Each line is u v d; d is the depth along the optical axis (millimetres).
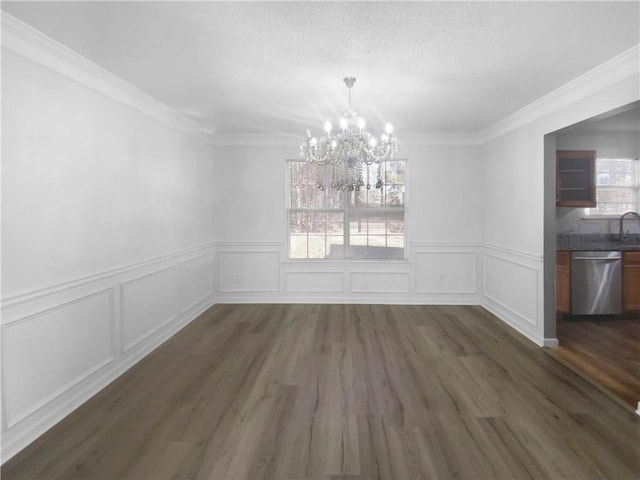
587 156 4754
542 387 2809
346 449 2082
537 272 3750
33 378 2211
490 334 4027
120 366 3082
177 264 4145
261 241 5305
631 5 1919
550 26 2143
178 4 1909
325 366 3199
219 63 2662
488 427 2289
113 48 2404
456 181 5203
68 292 2496
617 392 2748
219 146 5238
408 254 5293
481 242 5199
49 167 2332
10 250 2061
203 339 3879
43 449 2094
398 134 5047
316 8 1958
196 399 2646
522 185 4039
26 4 1880
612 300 4504
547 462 1970
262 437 2195
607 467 1929
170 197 3967
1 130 2008
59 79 2414
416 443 2135
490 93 3344
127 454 2047
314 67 2742
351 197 5375
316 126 4602
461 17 2051
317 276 5363
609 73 2695
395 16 2041
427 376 3000
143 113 3418
